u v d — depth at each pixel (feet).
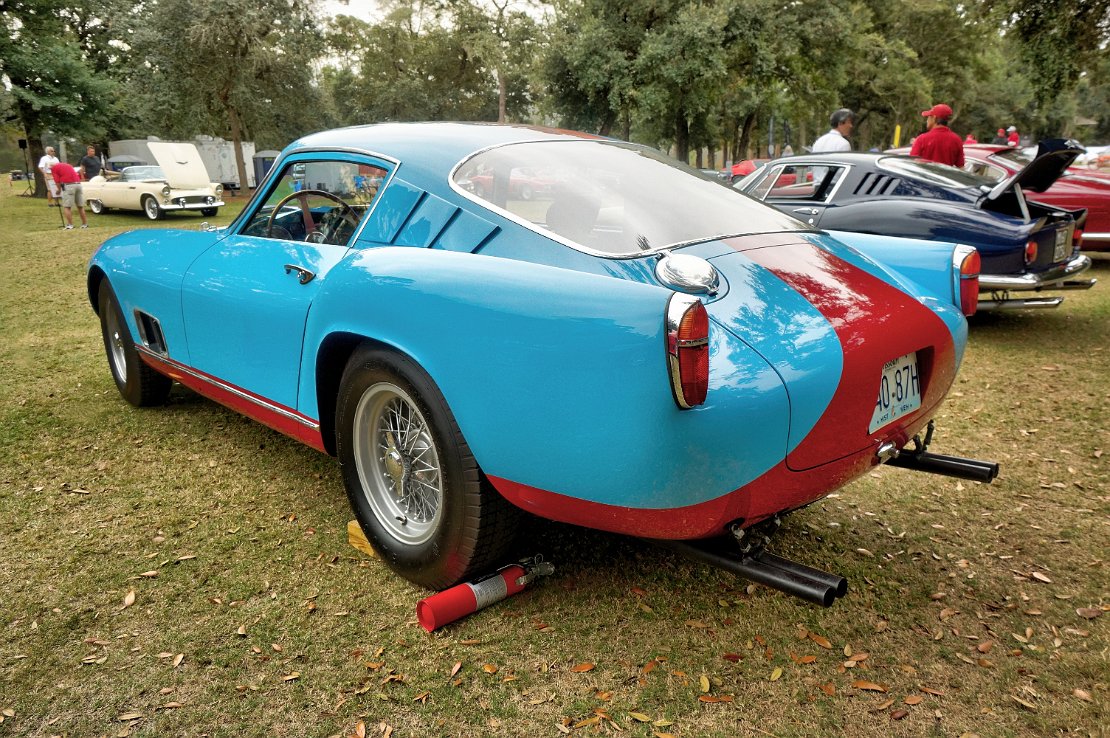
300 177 9.93
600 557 9.09
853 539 9.68
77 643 7.47
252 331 9.77
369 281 7.69
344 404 8.42
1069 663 7.25
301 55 104.42
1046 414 14.19
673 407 5.66
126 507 10.39
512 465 6.72
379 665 7.14
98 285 14.37
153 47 96.48
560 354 6.12
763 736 6.32
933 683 6.99
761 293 6.74
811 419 6.27
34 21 102.53
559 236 7.05
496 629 7.71
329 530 9.76
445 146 8.50
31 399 15.11
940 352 7.77
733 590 8.45
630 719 6.50
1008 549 9.39
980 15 40.24
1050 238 18.48
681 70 88.07
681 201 8.02
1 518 10.06
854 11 107.55
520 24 148.87
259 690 6.82
